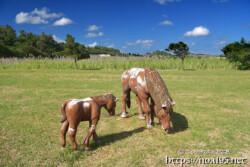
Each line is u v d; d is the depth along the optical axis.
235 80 14.71
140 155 4.13
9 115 6.59
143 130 5.53
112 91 10.84
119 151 4.33
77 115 3.88
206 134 5.22
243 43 25.69
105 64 26.94
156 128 5.67
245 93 10.23
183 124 5.91
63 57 32.41
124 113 6.68
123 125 5.94
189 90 11.05
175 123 5.99
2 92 10.35
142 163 3.85
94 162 3.88
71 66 27.11
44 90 11.03
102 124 6.01
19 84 12.93
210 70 23.33
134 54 42.16
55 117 6.49
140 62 27.23
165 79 15.42
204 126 5.72
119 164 3.81
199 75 18.09
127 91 6.45
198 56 36.72
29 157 4.00
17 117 6.43
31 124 5.83
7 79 15.27
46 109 7.33
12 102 8.27
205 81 14.25
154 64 26.05
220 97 9.38
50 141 4.73
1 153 4.17
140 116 6.51
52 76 17.62
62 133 4.10
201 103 8.37
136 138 4.97
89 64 27.58
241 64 23.94
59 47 121.75
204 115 6.76
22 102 8.29
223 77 16.62
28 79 15.42
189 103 8.34
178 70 23.55
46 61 29.58
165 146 4.58
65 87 11.93
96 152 4.25
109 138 4.97
